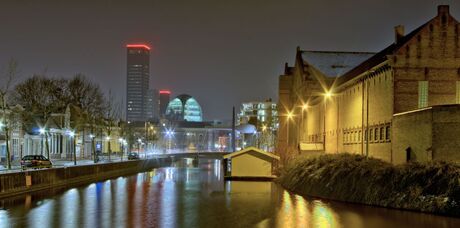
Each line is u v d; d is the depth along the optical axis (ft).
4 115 214.90
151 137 553.23
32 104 293.84
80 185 196.65
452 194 119.24
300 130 333.01
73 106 335.88
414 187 127.95
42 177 171.12
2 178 144.97
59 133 325.21
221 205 141.49
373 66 189.06
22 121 263.70
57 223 110.42
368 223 109.19
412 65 168.35
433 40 169.27
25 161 209.67
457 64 169.27
